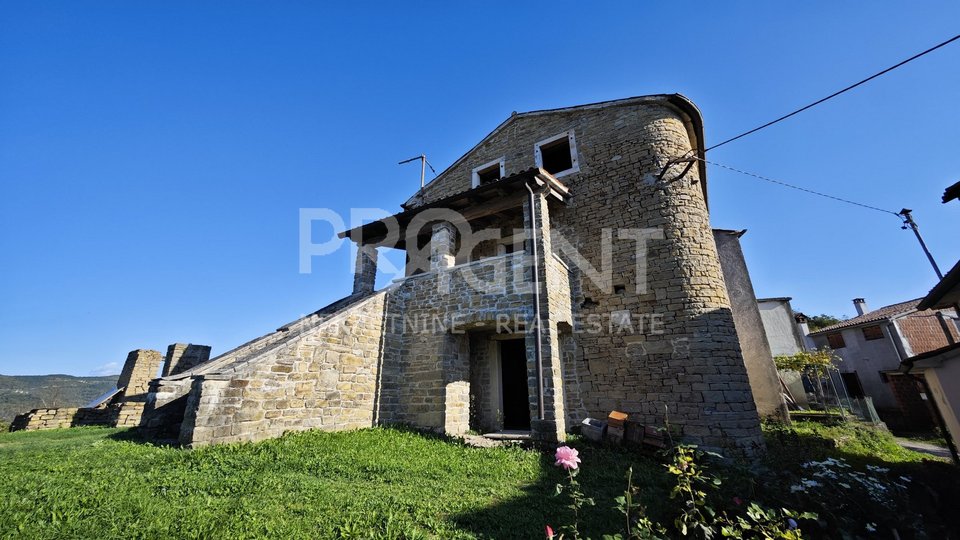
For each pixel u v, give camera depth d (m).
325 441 6.28
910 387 15.03
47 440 6.63
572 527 3.41
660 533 3.26
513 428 9.24
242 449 5.55
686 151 9.39
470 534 3.48
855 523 3.47
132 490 4.02
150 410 6.66
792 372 13.70
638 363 8.16
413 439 7.02
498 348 9.86
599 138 10.38
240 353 7.79
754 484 4.00
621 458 6.29
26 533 3.05
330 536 3.30
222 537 3.12
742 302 11.62
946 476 5.22
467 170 13.11
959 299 6.52
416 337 9.02
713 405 7.23
